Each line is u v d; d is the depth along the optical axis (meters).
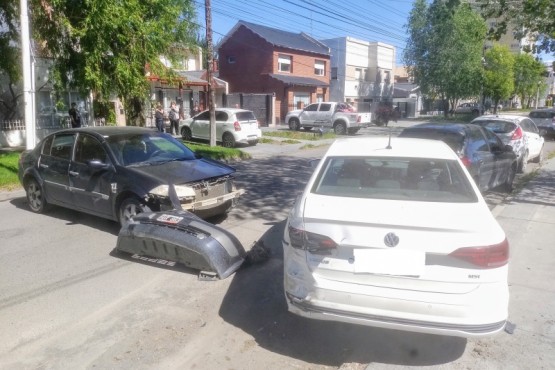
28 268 5.40
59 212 8.01
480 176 8.02
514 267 5.41
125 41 12.84
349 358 3.60
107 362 3.54
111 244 6.29
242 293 4.78
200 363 3.55
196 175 6.61
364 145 4.72
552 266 5.43
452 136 7.91
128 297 4.66
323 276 3.37
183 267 5.46
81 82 13.00
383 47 46.34
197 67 35.12
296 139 24.06
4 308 4.39
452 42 40.16
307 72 37.69
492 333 3.17
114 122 14.29
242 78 36.03
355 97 43.78
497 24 11.28
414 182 4.05
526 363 3.47
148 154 7.11
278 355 3.68
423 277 3.17
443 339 3.84
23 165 8.05
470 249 3.13
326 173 4.27
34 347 3.73
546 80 79.75
